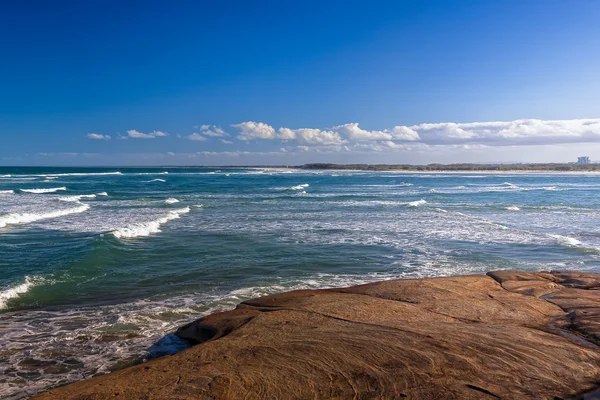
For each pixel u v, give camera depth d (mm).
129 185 61406
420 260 14453
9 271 11984
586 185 66250
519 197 41469
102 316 8836
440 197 41750
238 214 26969
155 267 13031
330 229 20781
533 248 16375
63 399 4434
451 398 4234
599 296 7875
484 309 7109
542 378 4648
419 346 5379
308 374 4754
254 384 4570
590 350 5391
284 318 6641
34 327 8188
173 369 4984
